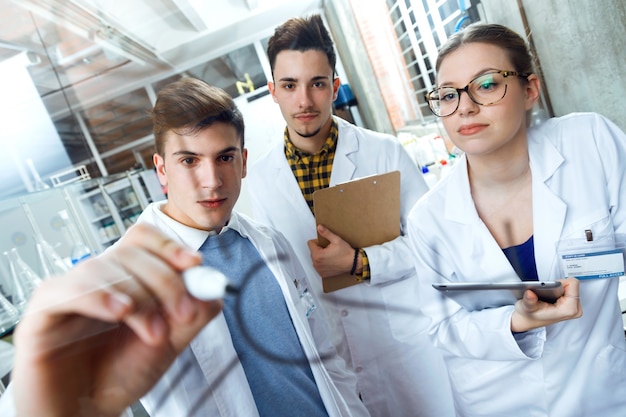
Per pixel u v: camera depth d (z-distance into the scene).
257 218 0.72
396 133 1.55
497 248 0.64
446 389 0.67
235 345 0.42
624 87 0.97
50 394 0.23
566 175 0.62
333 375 0.55
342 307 0.62
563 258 0.59
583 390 0.61
